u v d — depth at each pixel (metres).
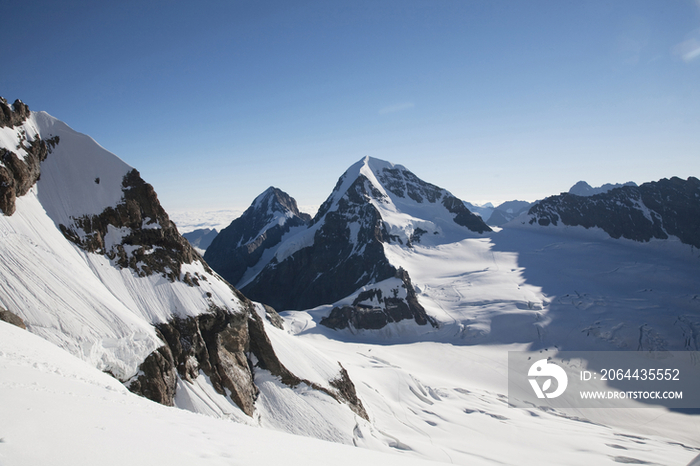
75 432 8.81
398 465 16.70
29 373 15.02
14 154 41.84
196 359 41.78
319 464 12.12
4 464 5.91
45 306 33.62
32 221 40.47
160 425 12.57
